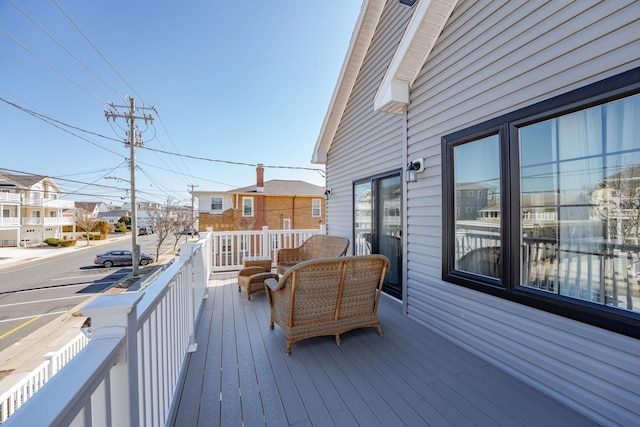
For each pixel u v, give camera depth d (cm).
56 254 2205
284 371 222
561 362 185
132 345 100
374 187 454
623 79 156
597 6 168
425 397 190
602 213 173
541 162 202
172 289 193
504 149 222
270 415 173
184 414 174
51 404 57
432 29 286
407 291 341
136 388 103
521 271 213
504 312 223
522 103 210
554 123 195
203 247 408
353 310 274
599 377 167
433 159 300
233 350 258
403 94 327
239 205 1983
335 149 616
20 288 1166
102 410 83
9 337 679
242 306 389
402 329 303
